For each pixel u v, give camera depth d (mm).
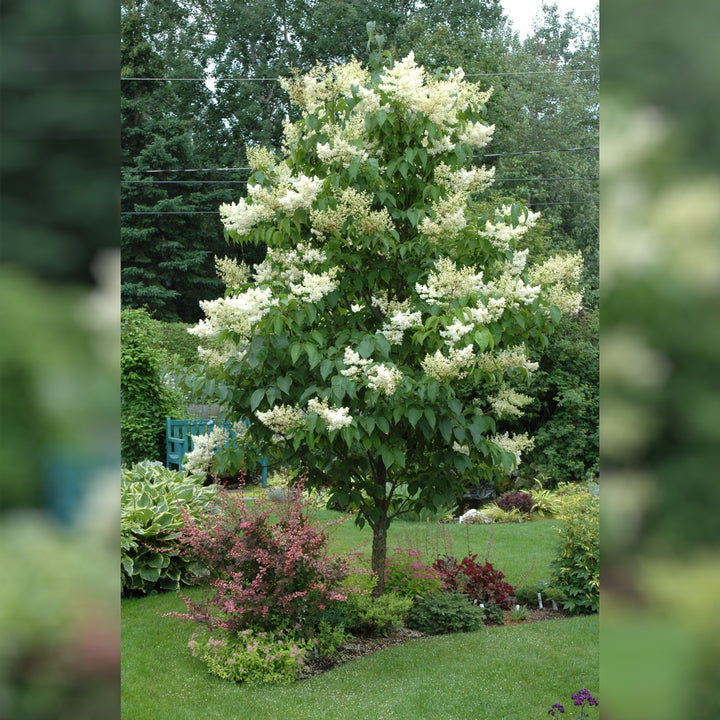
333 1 18094
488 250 3939
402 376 3654
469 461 4105
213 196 16969
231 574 4094
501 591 5098
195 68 17812
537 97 15078
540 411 10492
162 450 9336
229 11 18234
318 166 4281
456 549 6598
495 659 3953
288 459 4188
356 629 4562
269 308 3533
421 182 4238
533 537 7168
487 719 3178
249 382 4055
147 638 4320
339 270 4062
